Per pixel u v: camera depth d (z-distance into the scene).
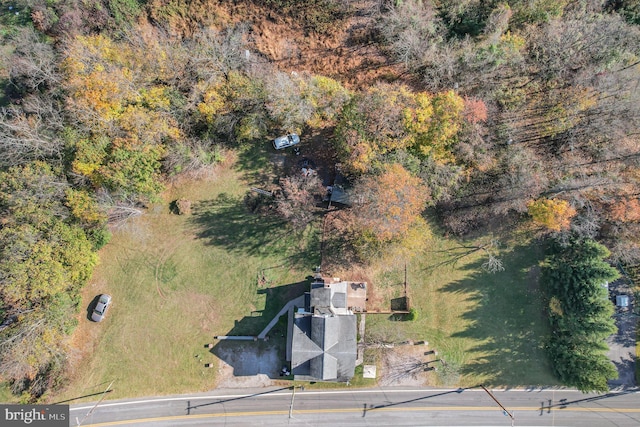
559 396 47.88
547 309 47.88
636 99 47.12
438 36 46.75
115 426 47.19
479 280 48.22
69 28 46.56
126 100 43.12
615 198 44.91
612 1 50.00
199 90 43.84
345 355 43.19
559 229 44.16
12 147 42.88
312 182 46.66
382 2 48.62
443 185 45.12
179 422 47.44
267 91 44.19
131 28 47.72
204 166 47.12
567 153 48.09
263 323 47.81
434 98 44.19
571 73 47.91
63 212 43.72
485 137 46.66
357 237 46.62
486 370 47.97
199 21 49.22
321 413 47.66
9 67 48.16
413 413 47.62
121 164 42.19
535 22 48.34
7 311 43.91
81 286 46.53
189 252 48.47
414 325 47.97
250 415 47.56
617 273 42.94
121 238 48.62
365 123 42.66
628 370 48.31
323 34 49.53
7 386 47.31
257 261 48.31
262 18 49.47
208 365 47.72
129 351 47.81
